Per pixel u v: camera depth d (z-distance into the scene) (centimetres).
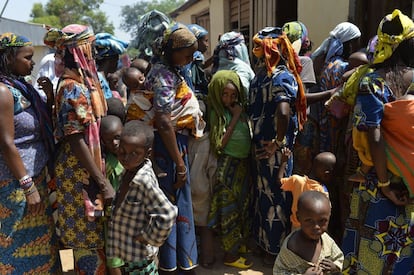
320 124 403
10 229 268
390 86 243
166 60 305
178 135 320
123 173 272
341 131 388
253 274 356
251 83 365
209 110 366
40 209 275
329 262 236
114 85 434
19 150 263
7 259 270
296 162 419
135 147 238
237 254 370
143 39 373
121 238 253
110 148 275
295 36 391
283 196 348
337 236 404
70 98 254
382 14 491
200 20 1482
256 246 386
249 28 941
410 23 241
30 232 273
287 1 797
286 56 341
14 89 260
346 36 407
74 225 274
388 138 243
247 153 364
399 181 250
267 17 835
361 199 267
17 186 265
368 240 263
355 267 280
